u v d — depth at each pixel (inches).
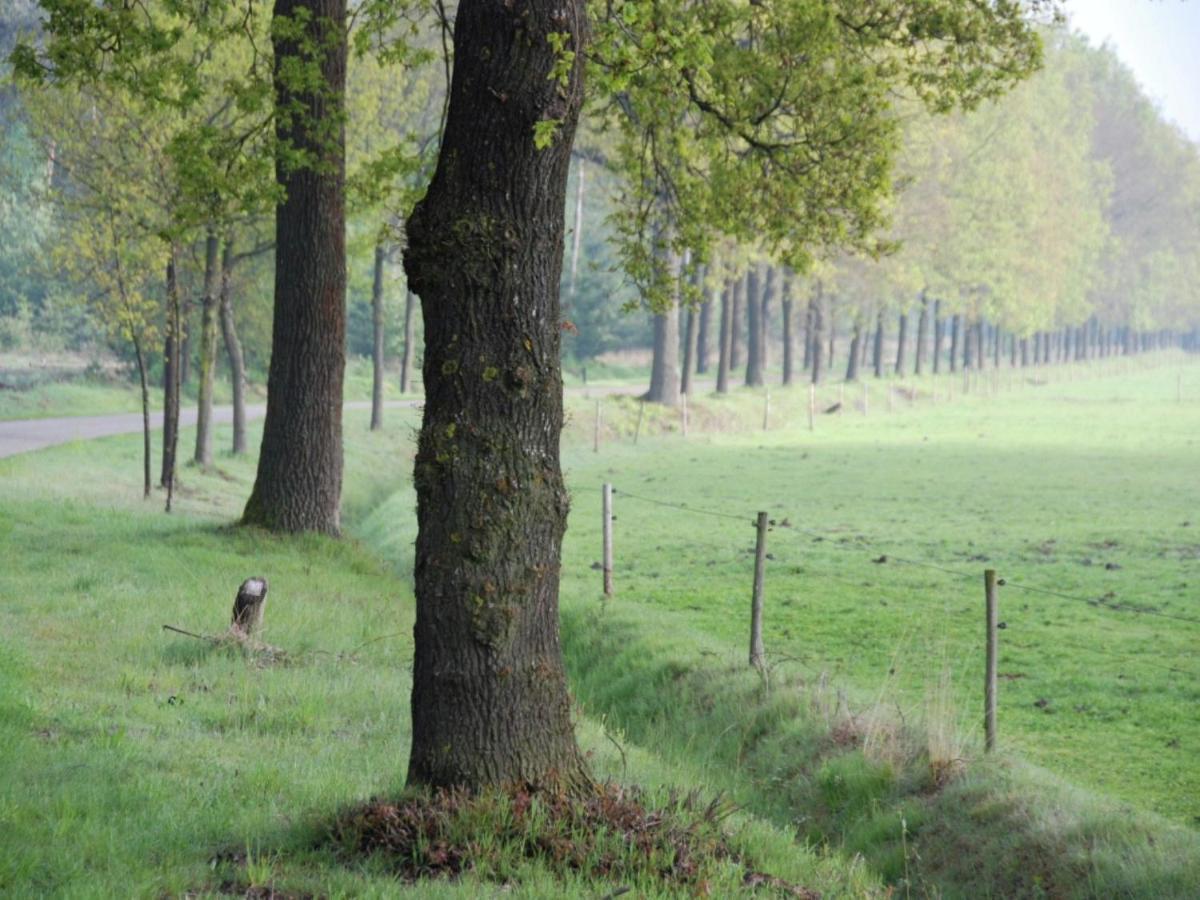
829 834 470.3
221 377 2802.7
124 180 1184.8
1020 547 1089.4
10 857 276.5
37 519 944.9
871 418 2869.1
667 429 2347.4
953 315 4047.7
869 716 542.6
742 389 3021.7
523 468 337.4
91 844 301.0
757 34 909.2
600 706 660.7
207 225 1267.2
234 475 1539.1
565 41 329.4
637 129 927.7
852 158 885.8
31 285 2731.3
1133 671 650.8
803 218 906.1
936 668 664.4
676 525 1261.1
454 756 336.5
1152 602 834.8
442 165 338.0
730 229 922.1
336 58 933.2
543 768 340.2
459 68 335.0
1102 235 4918.8
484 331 334.6
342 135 938.1
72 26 785.6
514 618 336.5
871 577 951.0
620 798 353.1
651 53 443.8
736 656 663.8
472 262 332.5
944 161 2849.4
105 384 2581.2
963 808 445.1
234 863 305.6
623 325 4461.1
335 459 961.5
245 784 377.4
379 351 2065.7
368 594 808.3
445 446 335.9
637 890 308.5
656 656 680.4
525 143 332.5
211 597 719.7
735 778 519.2
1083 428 2564.0
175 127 1212.5
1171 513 1309.1
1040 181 3846.0
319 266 943.7
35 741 396.5
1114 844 399.9
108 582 737.6
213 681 536.4
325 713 502.6
